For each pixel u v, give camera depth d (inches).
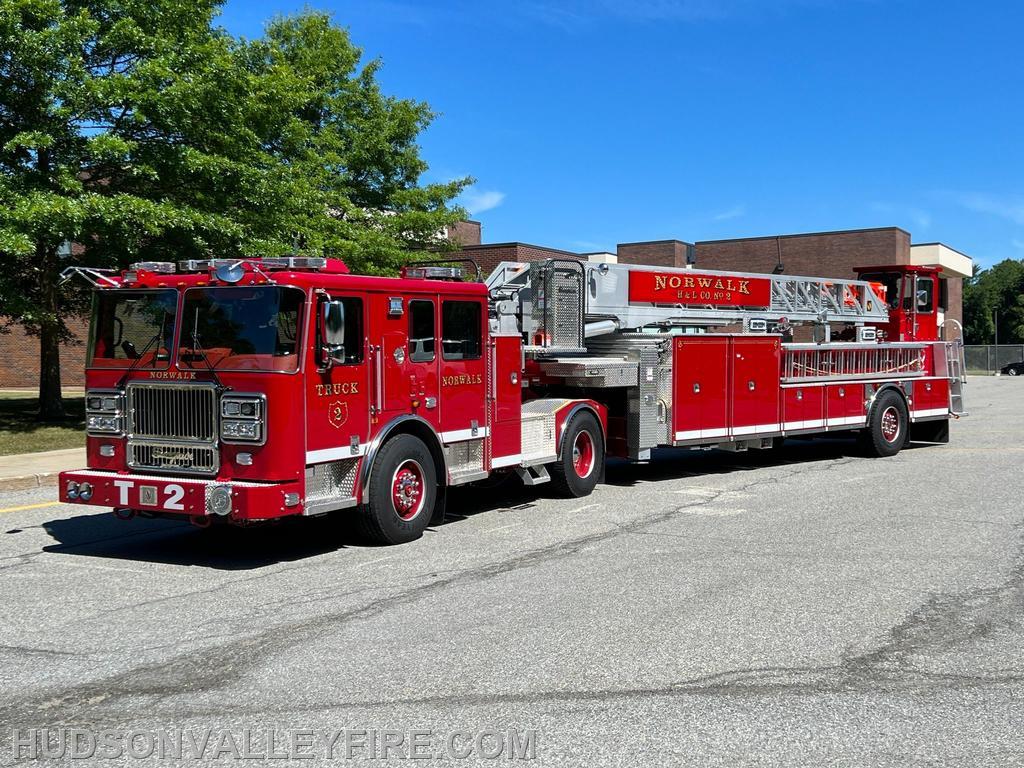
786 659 205.5
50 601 257.3
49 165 612.7
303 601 255.8
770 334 533.6
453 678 193.9
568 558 306.3
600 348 486.9
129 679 195.3
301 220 729.0
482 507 410.6
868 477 502.3
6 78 591.2
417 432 346.3
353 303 314.8
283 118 719.1
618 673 196.7
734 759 155.5
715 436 504.1
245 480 292.4
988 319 3708.2
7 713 177.9
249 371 292.0
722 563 297.7
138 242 629.9
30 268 675.4
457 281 368.8
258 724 171.3
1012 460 570.3
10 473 483.5
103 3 627.5
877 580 275.1
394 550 322.0
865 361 599.5
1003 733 166.1
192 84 611.2
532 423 406.9
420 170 950.4
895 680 192.9
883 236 1866.4
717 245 2043.6
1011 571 286.2
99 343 322.0
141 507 300.5
